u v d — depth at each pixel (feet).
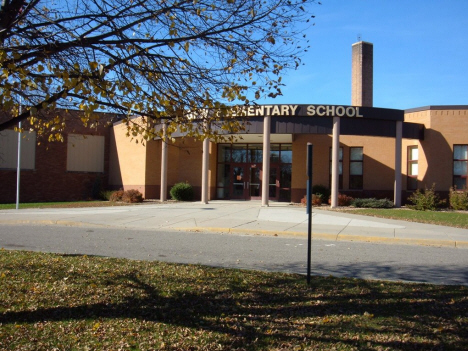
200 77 22.56
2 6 18.72
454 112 81.20
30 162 98.12
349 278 25.38
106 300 19.60
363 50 102.83
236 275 25.02
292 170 90.43
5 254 29.78
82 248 35.99
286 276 25.27
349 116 74.23
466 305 19.88
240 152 95.55
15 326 16.34
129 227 51.83
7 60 18.43
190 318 17.72
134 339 15.60
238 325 17.06
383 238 43.78
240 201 91.09
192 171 96.84
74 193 103.35
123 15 21.43
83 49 20.77
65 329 16.25
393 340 15.79
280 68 22.33
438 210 73.67
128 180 99.14
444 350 15.08
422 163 83.41
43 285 21.58
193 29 22.24
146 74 22.18
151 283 22.54
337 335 16.24
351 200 79.77
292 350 15.02
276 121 75.20
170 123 22.43
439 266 30.94
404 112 84.53
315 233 46.01
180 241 41.16
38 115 22.97
